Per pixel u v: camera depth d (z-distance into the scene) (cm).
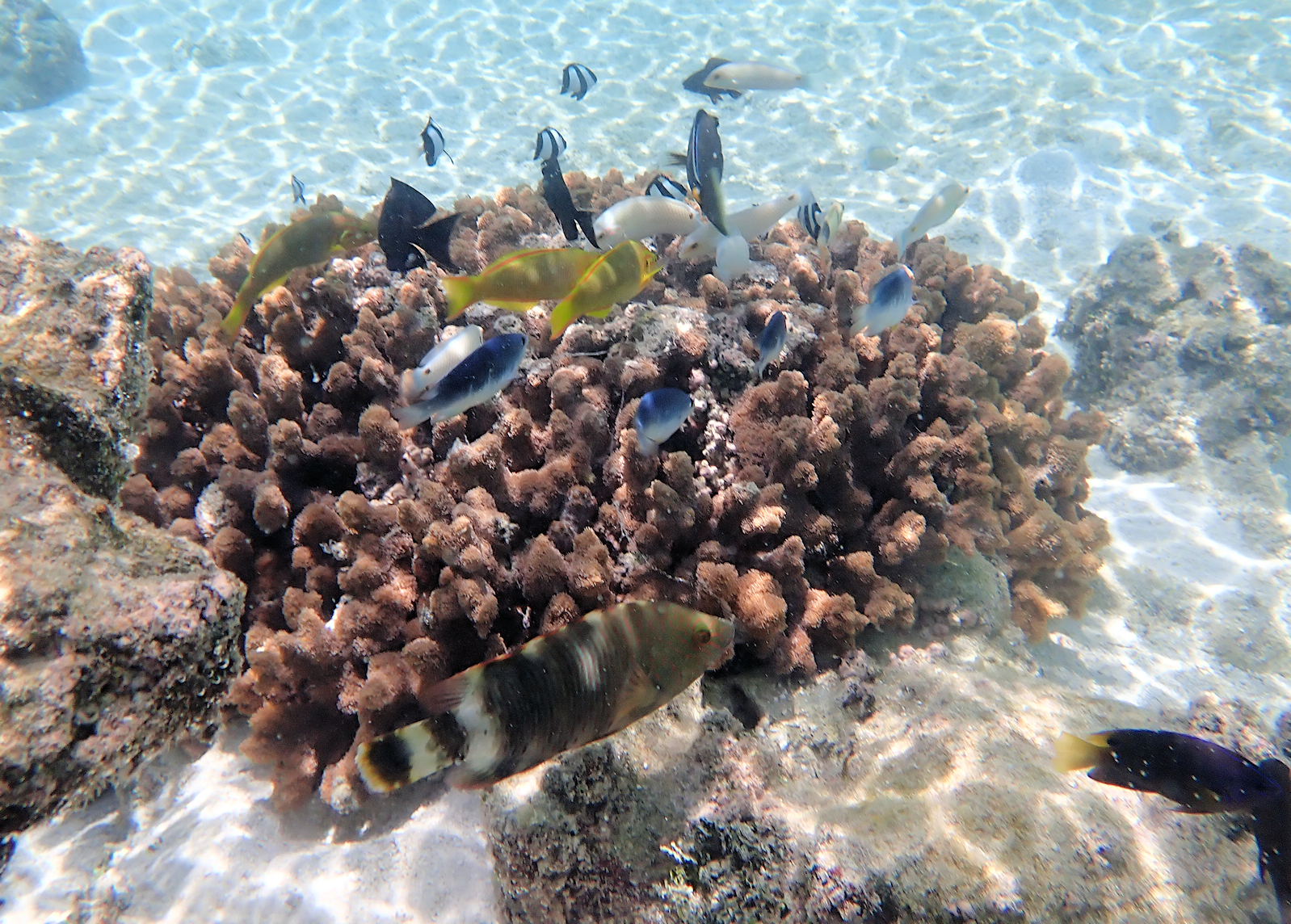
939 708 75
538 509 83
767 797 68
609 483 85
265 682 75
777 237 124
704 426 90
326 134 288
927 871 59
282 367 93
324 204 131
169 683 52
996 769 66
